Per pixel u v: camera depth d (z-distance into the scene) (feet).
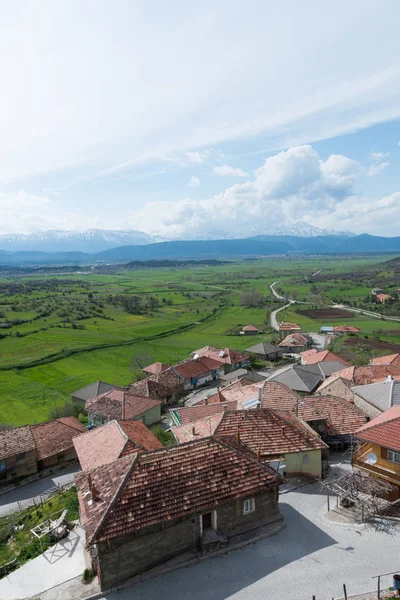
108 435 117.39
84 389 252.01
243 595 68.49
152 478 80.28
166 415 220.64
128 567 72.84
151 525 73.00
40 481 156.76
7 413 247.09
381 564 73.10
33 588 77.05
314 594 67.36
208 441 91.45
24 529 109.40
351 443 116.37
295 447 105.60
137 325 506.89
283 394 142.00
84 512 76.59
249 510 84.43
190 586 71.00
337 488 96.63
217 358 302.25
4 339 424.05
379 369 194.08
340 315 548.72
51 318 539.70
